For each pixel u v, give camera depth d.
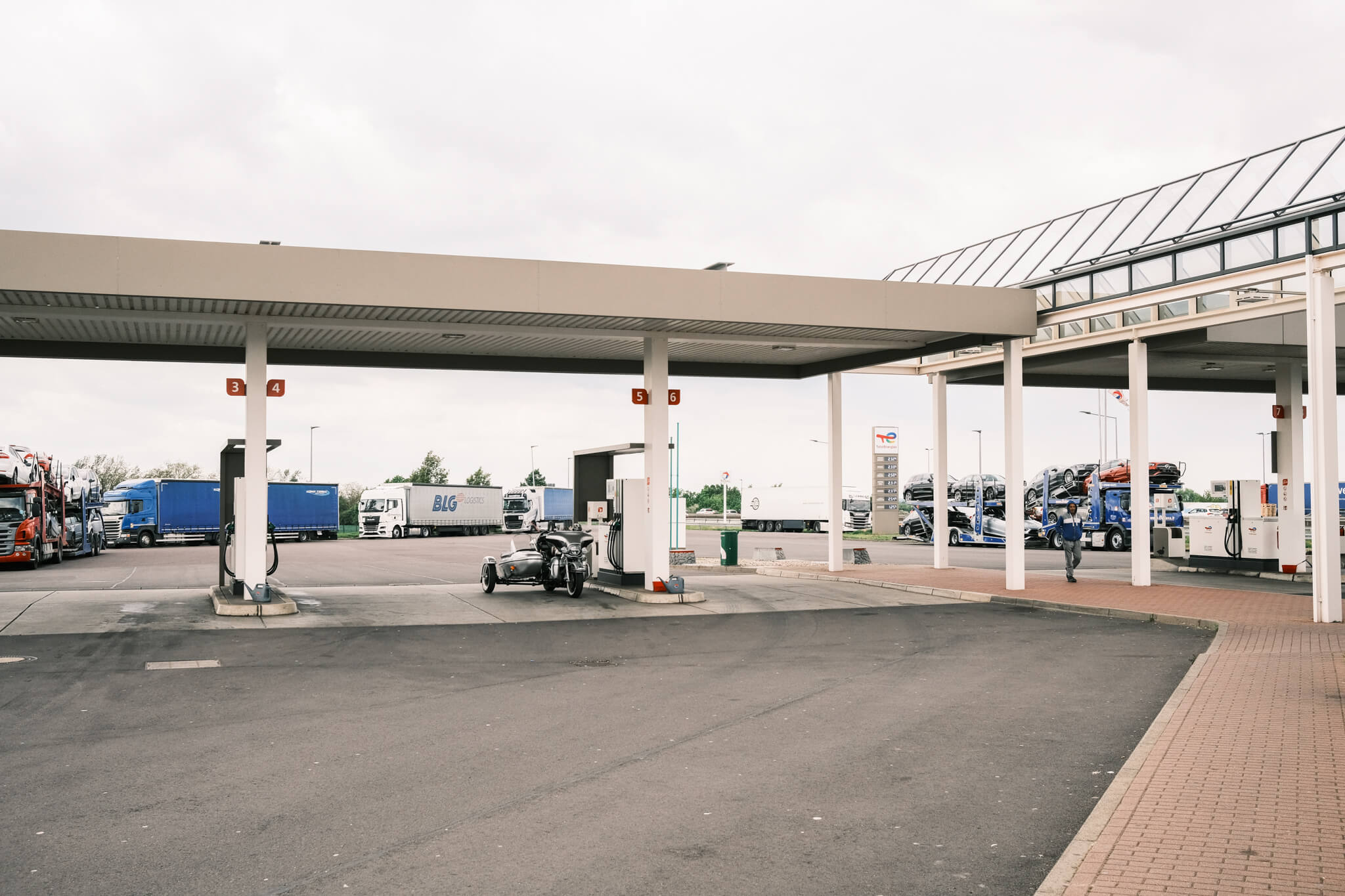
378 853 5.71
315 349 21.34
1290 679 10.62
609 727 8.95
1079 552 22.83
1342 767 7.20
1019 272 22.47
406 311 16.52
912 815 6.44
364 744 8.30
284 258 15.29
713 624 16.39
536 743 8.34
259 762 7.71
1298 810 6.21
